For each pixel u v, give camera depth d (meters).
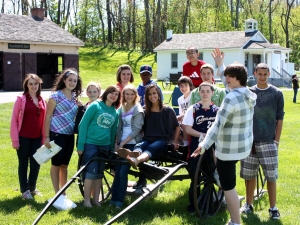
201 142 5.09
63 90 6.34
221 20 63.47
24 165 6.42
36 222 5.00
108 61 49.69
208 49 40.00
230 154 4.78
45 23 31.73
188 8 61.72
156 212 5.88
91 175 5.92
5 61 27.75
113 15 65.69
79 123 6.20
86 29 72.12
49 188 7.07
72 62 31.23
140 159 5.45
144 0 59.19
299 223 5.41
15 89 28.30
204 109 5.80
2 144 10.79
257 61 40.75
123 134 6.23
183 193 6.90
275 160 5.60
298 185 7.35
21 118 6.34
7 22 29.48
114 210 5.82
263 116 5.57
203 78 6.58
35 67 29.14
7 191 6.83
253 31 40.56
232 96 4.67
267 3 71.44
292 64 43.59
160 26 60.34
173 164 6.52
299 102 23.44
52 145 5.99
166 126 5.99
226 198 4.96
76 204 6.18
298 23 67.31
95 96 6.64
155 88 5.95
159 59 42.59
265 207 6.09
